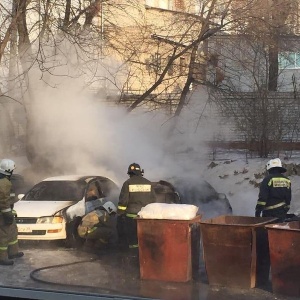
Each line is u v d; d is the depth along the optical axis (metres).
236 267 6.45
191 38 13.55
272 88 15.98
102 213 9.03
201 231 6.66
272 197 7.43
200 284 6.68
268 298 6.04
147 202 8.03
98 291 6.27
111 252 8.78
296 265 6.03
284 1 13.45
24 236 8.98
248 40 13.56
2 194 7.79
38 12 12.03
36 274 7.21
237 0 13.15
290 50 14.23
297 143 14.95
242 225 6.41
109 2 13.05
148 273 6.84
